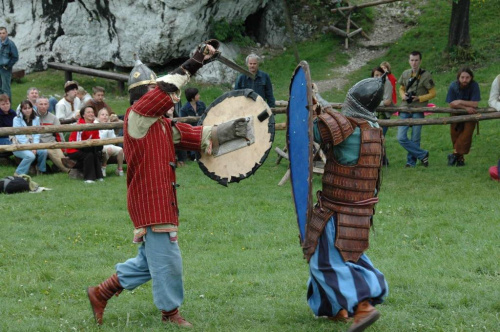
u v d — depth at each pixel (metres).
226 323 7.88
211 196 15.88
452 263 10.40
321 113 7.29
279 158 19.62
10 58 24.58
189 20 28.77
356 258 7.13
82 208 14.79
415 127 18.69
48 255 11.33
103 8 29.55
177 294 7.64
